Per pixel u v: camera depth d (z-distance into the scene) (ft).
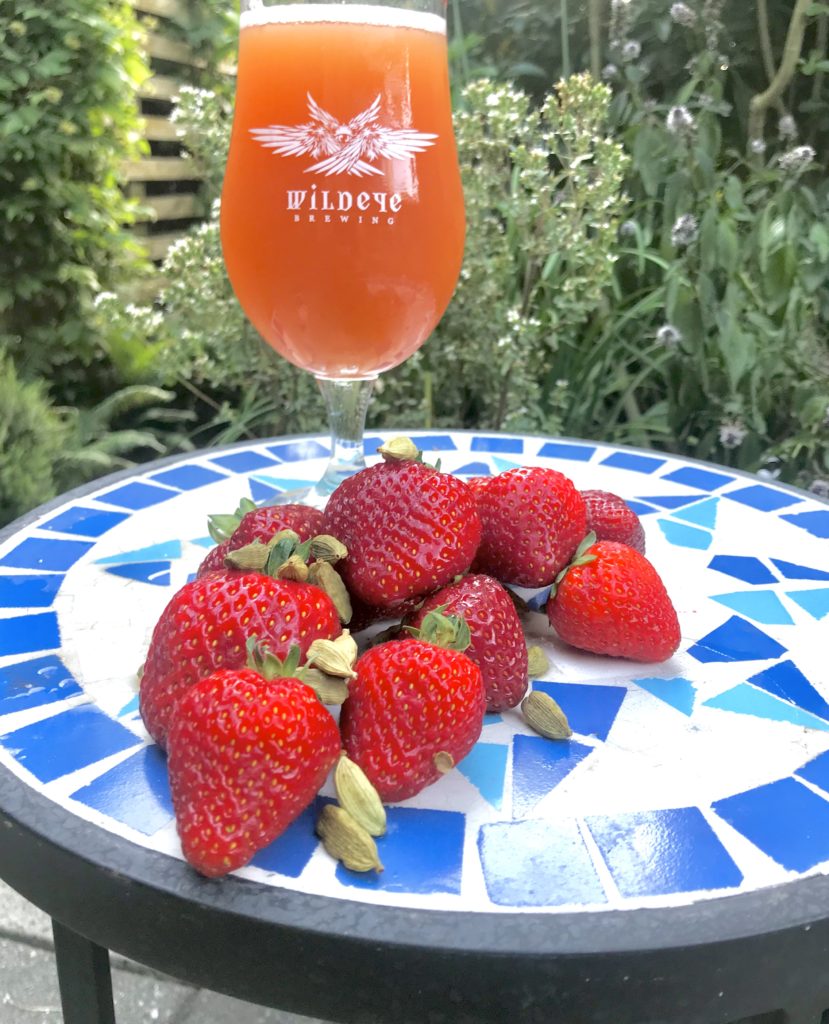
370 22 0.88
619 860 0.54
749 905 0.51
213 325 2.40
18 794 0.59
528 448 1.44
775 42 2.69
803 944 0.50
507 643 0.69
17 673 0.75
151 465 1.34
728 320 2.24
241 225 0.96
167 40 3.64
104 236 3.39
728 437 2.38
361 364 1.04
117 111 3.31
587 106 2.21
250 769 0.52
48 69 3.10
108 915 0.54
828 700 0.73
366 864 0.53
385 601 0.72
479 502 0.79
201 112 2.43
